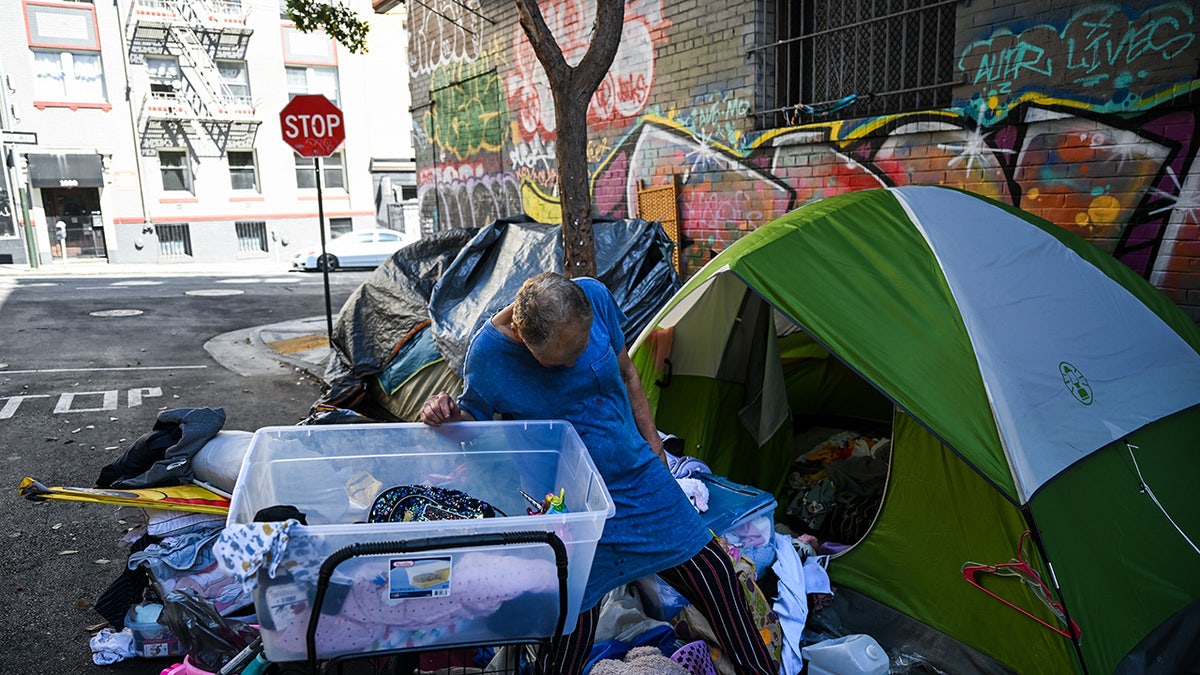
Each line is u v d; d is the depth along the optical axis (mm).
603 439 2248
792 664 2744
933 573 3047
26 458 5520
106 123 23312
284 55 25500
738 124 6543
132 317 12320
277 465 2258
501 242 5895
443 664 2582
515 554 1774
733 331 4180
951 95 5141
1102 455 2967
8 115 21984
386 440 2365
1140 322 3541
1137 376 3312
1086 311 3363
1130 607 2787
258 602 1671
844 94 5895
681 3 6898
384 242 22250
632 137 7719
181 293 15688
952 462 3002
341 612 1711
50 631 3281
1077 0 4344
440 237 6477
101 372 8359
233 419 6539
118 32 23094
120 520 4387
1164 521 3031
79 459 5508
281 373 8289
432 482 2406
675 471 3482
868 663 2715
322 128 8555
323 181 26797
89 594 3588
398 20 26750
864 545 3318
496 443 2387
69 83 22812
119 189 23750
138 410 6832
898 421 3227
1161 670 2742
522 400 2268
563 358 2062
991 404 2721
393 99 27281
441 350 5414
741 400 4262
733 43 6445
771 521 3158
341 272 21188
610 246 5469
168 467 3195
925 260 3174
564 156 4309
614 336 2400
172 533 3111
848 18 5785
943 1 5023
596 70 4234
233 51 24672
